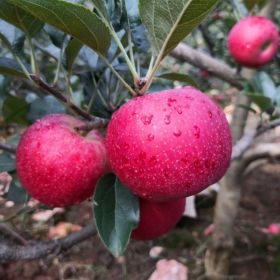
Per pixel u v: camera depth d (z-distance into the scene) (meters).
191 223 1.00
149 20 0.26
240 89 0.68
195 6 0.24
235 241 0.96
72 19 0.25
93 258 0.90
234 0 0.72
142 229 0.34
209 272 0.82
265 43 0.65
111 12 0.31
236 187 0.77
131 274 0.88
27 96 0.69
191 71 1.01
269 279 0.87
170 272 0.84
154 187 0.26
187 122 0.25
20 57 0.33
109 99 0.39
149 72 0.28
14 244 0.37
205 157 0.26
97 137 0.31
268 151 0.68
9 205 0.66
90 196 0.32
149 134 0.25
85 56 0.39
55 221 0.93
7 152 0.47
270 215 1.05
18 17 0.29
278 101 0.52
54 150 0.30
